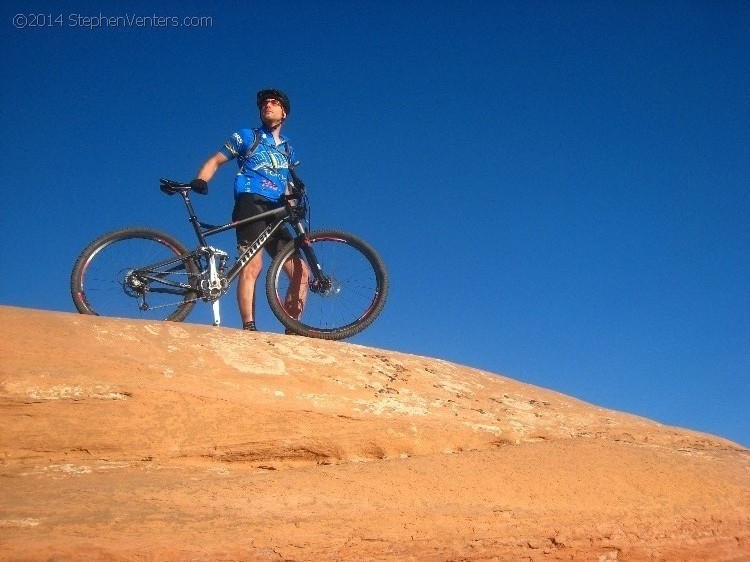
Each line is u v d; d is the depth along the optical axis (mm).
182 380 5980
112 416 5676
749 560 6348
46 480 5254
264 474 5625
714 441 7520
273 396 6188
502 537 5625
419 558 5387
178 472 5613
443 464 6000
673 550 6125
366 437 6203
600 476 6223
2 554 4430
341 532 5227
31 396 5551
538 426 6934
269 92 7699
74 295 6910
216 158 7410
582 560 5859
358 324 7445
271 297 7273
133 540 4742
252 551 4949
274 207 7531
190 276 7074
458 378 7410
